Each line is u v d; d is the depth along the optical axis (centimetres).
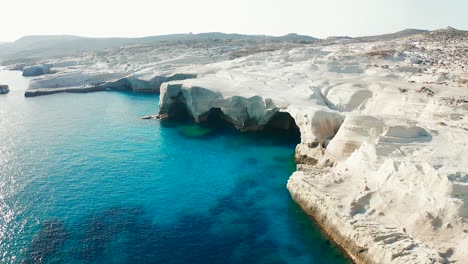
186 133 6116
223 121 6788
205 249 2841
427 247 2314
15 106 8419
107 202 3612
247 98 5853
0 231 3045
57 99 9362
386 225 2616
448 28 16438
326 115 4556
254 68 8356
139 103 8750
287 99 5453
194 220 3266
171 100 6975
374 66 7694
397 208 2708
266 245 2881
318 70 7581
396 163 2942
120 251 2795
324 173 3634
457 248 2253
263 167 4528
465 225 2348
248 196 3734
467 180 2533
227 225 3177
